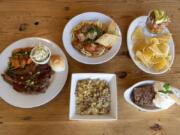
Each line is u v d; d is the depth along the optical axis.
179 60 0.64
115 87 0.56
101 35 0.64
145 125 0.56
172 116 0.57
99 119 0.54
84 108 0.56
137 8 0.70
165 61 0.61
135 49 0.63
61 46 0.64
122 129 0.56
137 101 0.56
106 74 0.58
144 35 0.66
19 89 0.58
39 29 0.66
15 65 0.60
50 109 0.57
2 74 0.59
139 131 0.56
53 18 0.67
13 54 0.61
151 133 0.55
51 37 0.65
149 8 0.70
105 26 0.66
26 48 0.62
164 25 0.64
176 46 0.66
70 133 0.55
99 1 0.70
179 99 0.54
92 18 0.66
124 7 0.70
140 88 0.57
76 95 0.57
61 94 0.59
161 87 0.55
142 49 0.62
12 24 0.66
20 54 0.61
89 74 0.58
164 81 0.61
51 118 0.56
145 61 0.61
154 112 0.58
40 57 0.58
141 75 0.62
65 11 0.69
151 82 0.58
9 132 0.54
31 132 0.54
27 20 0.67
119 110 0.58
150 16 0.63
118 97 0.59
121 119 0.57
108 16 0.68
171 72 0.62
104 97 0.57
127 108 0.58
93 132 0.55
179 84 0.61
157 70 0.61
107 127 0.56
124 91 0.60
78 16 0.66
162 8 0.70
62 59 0.59
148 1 0.71
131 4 0.71
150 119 0.57
